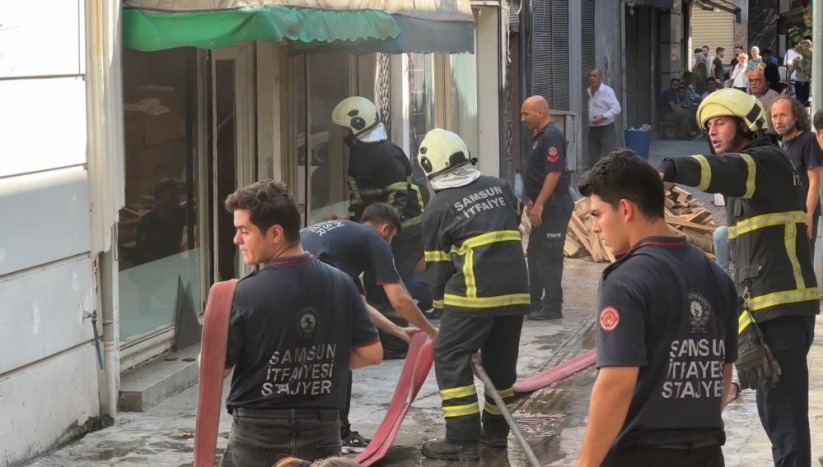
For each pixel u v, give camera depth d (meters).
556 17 21.33
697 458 4.01
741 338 5.83
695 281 4.03
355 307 4.79
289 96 10.91
